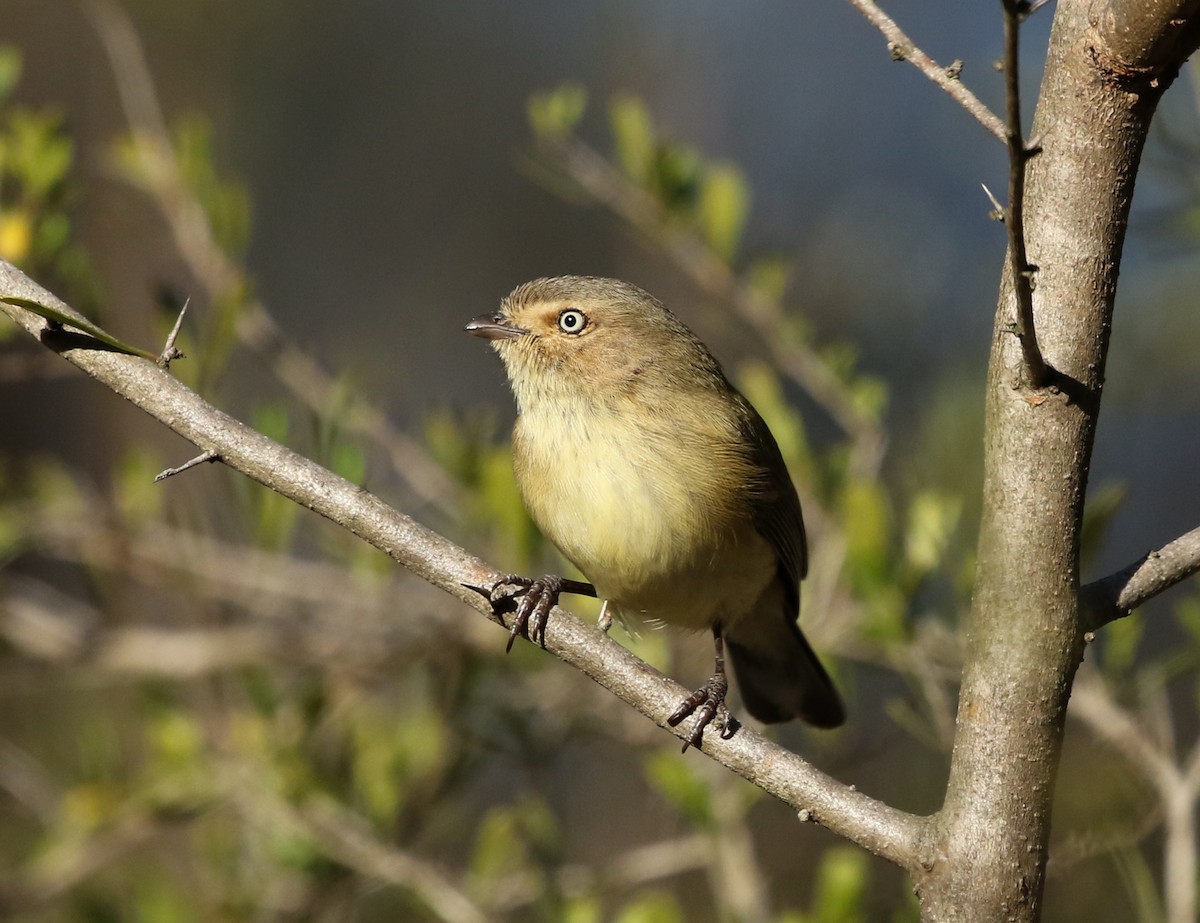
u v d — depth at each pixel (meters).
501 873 10.50
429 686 11.30
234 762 10.42
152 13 16.84
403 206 17.86
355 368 12.15
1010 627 5.44
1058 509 5.41
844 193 17.16
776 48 17.95
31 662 11.88
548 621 6.58
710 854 10.00
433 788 10.62
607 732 10.68
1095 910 11.54
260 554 10.85
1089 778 11.57
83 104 15.80
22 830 12.80
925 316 16.14
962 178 17.08
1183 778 8.96
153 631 11.88
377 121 17.97
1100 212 5.39
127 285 14.18
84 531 11.01
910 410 15.01
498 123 18.17
